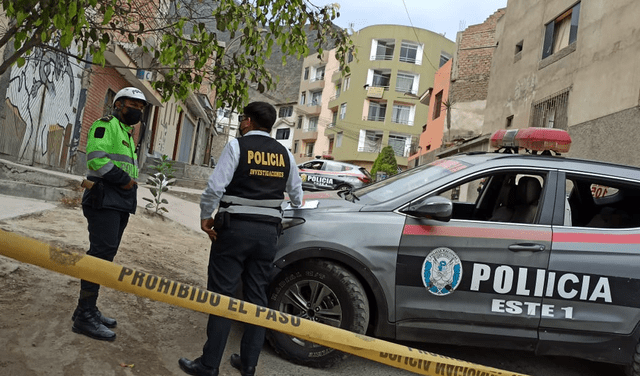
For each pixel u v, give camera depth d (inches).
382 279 154.6
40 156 422.9
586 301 155.3
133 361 132.6
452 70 1141.7
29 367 117.2
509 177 190.4
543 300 155.4
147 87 645.9
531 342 155.1
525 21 726.5
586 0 569.9
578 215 184.7
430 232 156.7
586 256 157.0
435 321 155.5
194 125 1229.1
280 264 154.4
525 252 156.7
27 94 381.4
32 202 303.7
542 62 655.8
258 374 144.1
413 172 186.9
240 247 128.8
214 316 129.6
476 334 155.6
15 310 142.4
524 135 178.1
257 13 161.0
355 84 2108.8
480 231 158.1
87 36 140.5
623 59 492.4
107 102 575.8
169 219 361.1
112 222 137.9
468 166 171.0
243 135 138.8
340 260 154.3
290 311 159.5
